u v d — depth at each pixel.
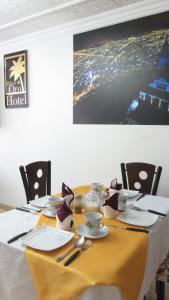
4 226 1.35
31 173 2.18
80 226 1.32
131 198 1.83
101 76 2.69
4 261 1.16
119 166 2.69
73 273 0.94
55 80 3.06
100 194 1.71
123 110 2.60
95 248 1.11
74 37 2.83
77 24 2.77
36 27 2.94
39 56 3.16
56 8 2.46
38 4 2.39
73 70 2.88
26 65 3.28
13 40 3.32
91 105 2.79
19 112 3.45
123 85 2.57
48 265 1.00
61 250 1.09
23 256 1.08
